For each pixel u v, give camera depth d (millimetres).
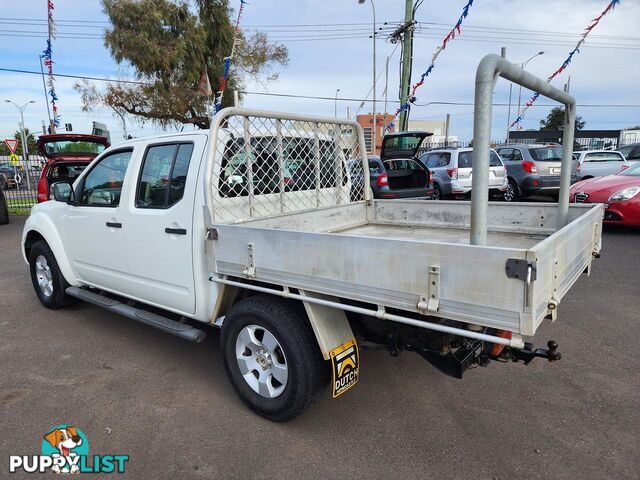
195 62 16109
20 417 3014
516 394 3205
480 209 1972
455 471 2457
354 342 2711
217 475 2459
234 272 2832
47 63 12414
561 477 2396
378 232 4109
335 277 2322
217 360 3838
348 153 4375
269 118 3426
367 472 2463
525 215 3613
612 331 4191
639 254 6883
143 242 3580
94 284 4395
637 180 8055
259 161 3443
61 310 5141
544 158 12430
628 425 2822
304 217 3811
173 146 3420
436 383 3373
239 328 2939
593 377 3404
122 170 3857
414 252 2027
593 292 5250
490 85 1896
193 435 2809
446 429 2826
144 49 15148
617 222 8016
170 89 16297
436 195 12383
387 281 2135
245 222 3273
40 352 4016
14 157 18922
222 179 3160
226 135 3131
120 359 3869
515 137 32094
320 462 2549
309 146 3900
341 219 4250
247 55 17984
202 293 3201
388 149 10633
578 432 2766
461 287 1919
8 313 5047
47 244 4902
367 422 2914
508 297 1806
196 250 3158
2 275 6699
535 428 2814
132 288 3854
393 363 3670
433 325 2053
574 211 3328
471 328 2223
